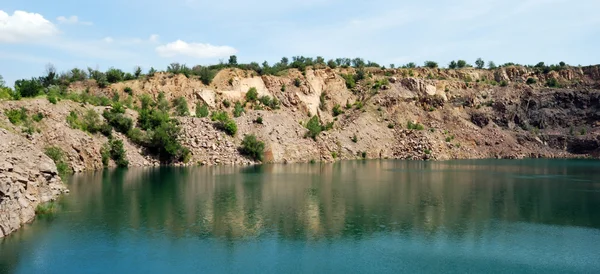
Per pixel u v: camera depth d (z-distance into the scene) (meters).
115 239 39.56
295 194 63.53
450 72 188.75
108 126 94.06
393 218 48.91
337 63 194.12
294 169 98.31
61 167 71.81
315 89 157.12
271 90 149.12
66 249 36.59
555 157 142.12
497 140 145.62
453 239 41.25
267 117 124.00
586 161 128.12
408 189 69.19
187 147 103.38
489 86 169.75
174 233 41.84
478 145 143.25
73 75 137.62
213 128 111.38
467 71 191.00
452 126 147.75
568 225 46.41
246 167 100.19
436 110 152.88
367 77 172.62
